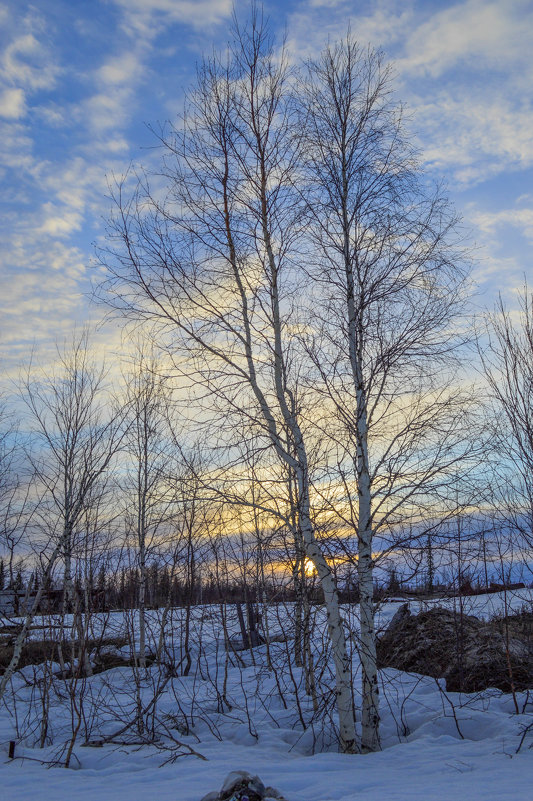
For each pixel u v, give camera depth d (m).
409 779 7.31
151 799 6.82
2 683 11.09
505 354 10.51
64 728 11.51
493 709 10.64
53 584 13.95
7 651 16.52
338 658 9.26
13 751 9.75
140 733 10.37
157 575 16.02
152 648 17.17
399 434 9.38
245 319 9.53
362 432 9.57
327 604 9.33
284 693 12.57
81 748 10.20
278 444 9.53
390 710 10.51
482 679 11.77
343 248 9.83
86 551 12.75
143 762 9.25
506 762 7.91
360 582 9.31
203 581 15.16
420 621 14.57
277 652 16.20
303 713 11.18
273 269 9.69
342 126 9.94
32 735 11.18
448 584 10.41
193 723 11.02
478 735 9.71
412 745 9.10
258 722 11.00
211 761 8.88
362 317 9.77
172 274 9.36
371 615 9.30
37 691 14.09
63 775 8.69
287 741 10.16
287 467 11.17
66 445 14.38
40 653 16.02
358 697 11.85
